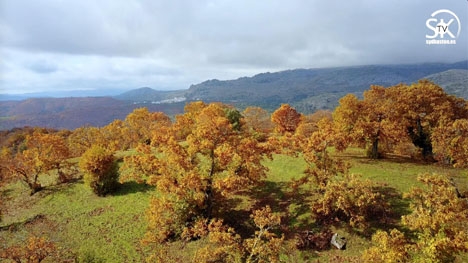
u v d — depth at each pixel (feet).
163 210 108.99
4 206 148.97
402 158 165.99
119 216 131.03
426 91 163.94
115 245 112.47
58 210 142.31
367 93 181.57
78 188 160.35
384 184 126.00
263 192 134.51
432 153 164.66
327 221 107.96
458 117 159.02
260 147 117.80
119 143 264.93
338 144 131.03
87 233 122.01
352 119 164.86
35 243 94.94
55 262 104.78
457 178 128.47
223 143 113.09
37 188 163.22
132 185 155.84
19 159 164.04
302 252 97.50
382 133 157.89
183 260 99.50
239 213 121.70
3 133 461.37
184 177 102.47
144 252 106.73
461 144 120.98
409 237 94.17
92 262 103.65
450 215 71.36
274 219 95.30
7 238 123.75
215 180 106.83
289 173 150.20
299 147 120.98
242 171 111.55
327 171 111.34
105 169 150.41
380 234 77.41
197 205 108.88
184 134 177.78
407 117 169.17
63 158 176.35
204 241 106.73
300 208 118.42
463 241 69.41
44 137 167.94
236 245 90.38
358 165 150.61
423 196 82.74
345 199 98.12
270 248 86.33
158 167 115.34
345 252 94.94
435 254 69.62
